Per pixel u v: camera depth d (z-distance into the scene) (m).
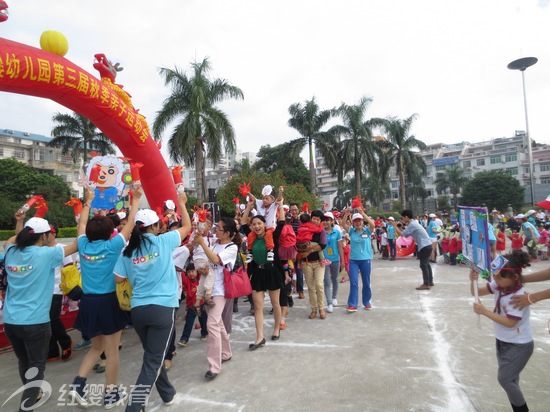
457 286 7.78
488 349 4.29
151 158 7.41
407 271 10.19
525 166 59.81
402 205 33.16
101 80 6.80
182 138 19.12
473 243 3.05
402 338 4.78
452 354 4.18
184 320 6.27
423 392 3.36
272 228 4.84
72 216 35.62
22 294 3.14
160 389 3.29
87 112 6.19
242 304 7.31
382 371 3.83
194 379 3.87
